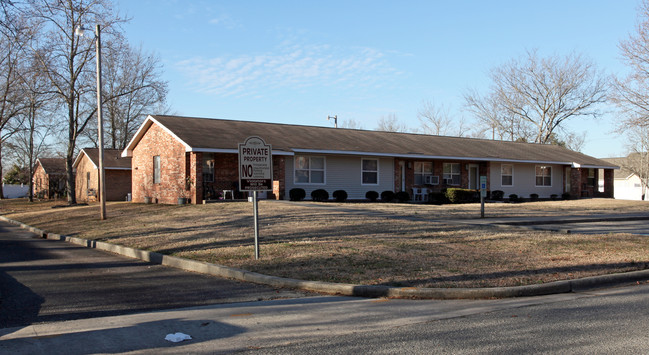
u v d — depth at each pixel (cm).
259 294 809
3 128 3950
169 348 540
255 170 1038
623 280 904
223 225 1547
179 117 2752
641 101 2814
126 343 557
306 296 795
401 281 838
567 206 2516
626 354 506
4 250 1421
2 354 519
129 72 4669
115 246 1349
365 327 618
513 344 542
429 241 1208
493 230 1412
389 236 1273
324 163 2727
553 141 5803
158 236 1439
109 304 747
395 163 2953
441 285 813
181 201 2331
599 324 622
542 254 1078
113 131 4741
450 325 623
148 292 829
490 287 803
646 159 5131
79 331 602
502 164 3381
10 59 3181
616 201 3045
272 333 594
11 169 7250
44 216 2578
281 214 1734
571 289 841
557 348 527
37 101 3356
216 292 824
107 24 3036
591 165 3597
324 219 1600
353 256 1032
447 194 2842
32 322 648
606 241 1263
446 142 3472
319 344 550
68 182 3397
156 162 2686
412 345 543
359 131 3338
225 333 594
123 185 3975
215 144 2286
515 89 5216
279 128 2966
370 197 2827
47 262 1177
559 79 4975
